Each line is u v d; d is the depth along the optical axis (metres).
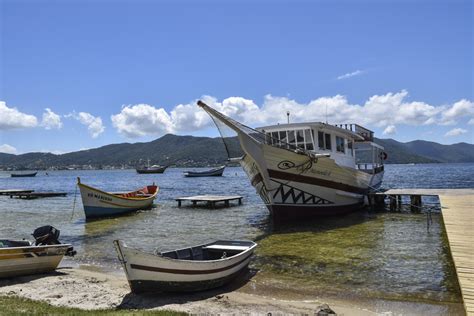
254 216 27.11
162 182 83.62
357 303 10.04
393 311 9.45
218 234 20.50
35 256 12.80
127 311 8.96
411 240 17.56
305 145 22.83
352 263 13.81
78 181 26.56
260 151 19.58
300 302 10.09
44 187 76.38
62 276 12.86
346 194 23.95
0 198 47.53
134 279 9.96
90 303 10.02
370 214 26.16
